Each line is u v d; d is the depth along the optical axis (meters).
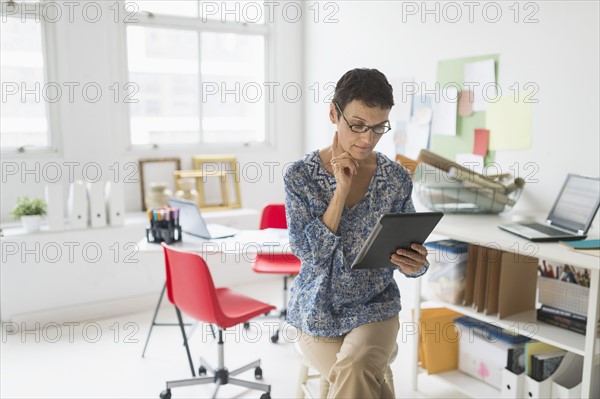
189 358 2.83
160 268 4.01
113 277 3.83
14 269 3.52
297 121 4.73
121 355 3.20
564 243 2.02
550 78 2.66
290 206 1.77
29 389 2.77
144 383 2.85
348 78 1.64
